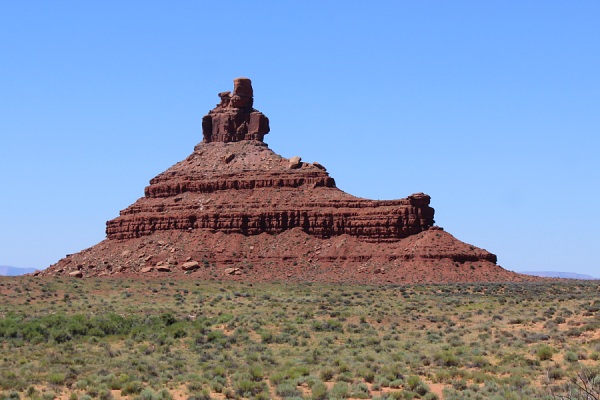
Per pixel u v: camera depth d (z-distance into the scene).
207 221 190.50
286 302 122.56
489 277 167.00
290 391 56.09
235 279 168.75
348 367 66.19
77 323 91.38
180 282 153.38
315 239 184.88
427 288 147.38
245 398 55.78
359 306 117.94
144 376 63.38
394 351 76.56
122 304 119.31
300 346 81.19
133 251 187.75
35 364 68.94
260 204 191.62
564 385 53.62
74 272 173.38
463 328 91.44
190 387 58.38
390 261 173.62
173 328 91.00
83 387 58.41
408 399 54.50
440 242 175.00
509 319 96.25
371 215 183.50
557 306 107.00
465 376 62.28
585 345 72.50
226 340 83.94
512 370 63.62
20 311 108.12
